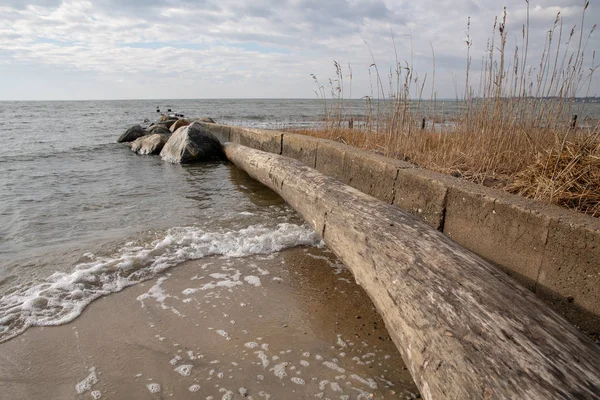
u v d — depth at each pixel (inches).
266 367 84.5
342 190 140.5
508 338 56.7
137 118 1211.9
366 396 76.5
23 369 82.7
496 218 105.7
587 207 104.7
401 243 91.4
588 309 83.4
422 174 137.3
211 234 165.3
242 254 146.8
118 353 88.3
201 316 104.3
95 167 337.4
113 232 169.0
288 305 111.0
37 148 459.5
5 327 97.3
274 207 215.3
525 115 173.2
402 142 220.4
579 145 120.0
